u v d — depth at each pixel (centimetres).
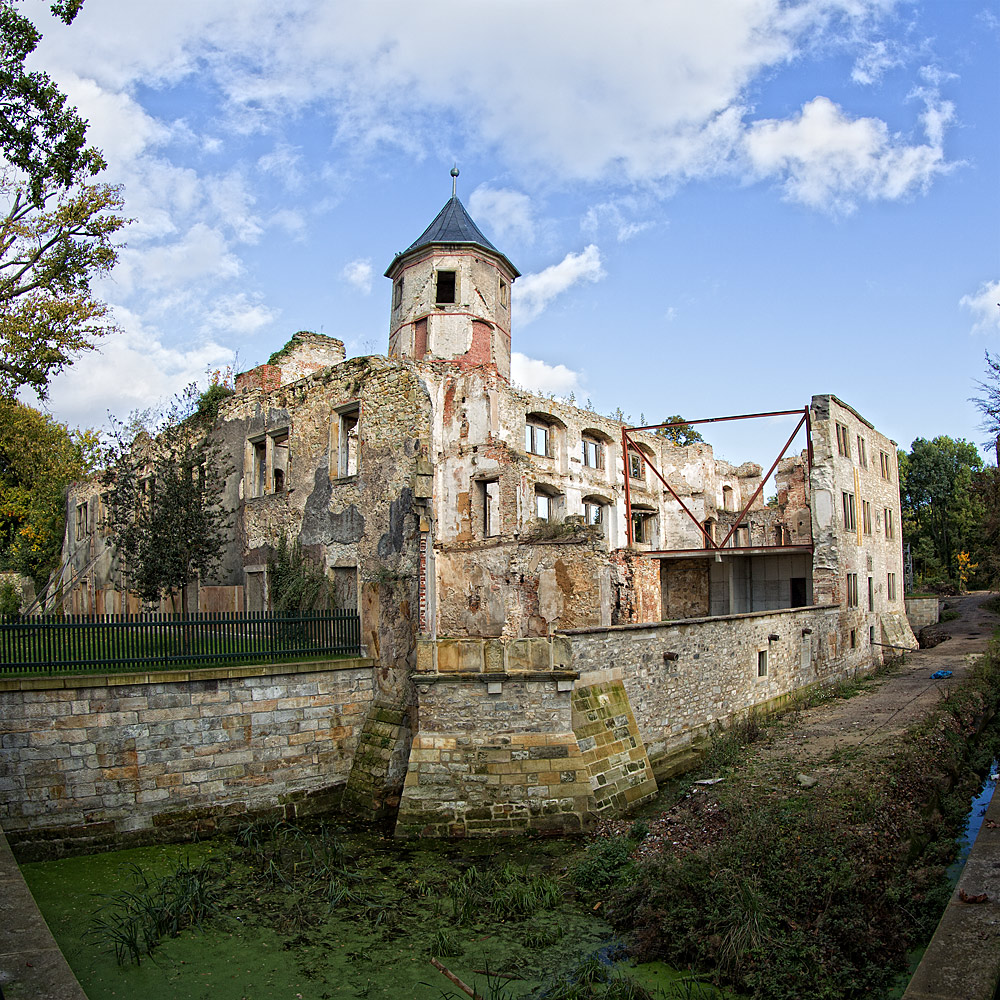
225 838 1470
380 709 1731
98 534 3291
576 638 1528
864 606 3250
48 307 2045
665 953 955
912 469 6744
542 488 2653
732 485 4197
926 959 731
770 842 1053
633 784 1539
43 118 1756
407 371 1916
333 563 2053
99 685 1380
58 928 1080
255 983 939
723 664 2028
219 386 2683
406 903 1159
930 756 1512
